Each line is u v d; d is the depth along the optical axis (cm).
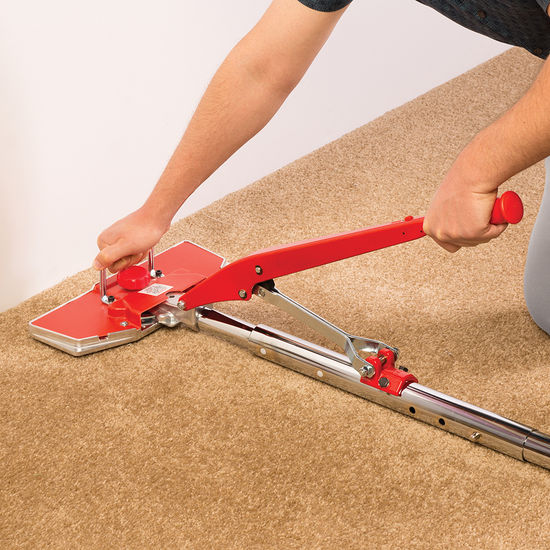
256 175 187
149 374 124
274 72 114
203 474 106
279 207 173
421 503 102
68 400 119
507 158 86
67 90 147
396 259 153
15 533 98
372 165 188
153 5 157
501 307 140
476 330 134
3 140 139
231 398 119
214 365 126
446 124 205
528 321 136
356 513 100
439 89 223
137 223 127
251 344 127
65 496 103
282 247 113
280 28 110
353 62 202
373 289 145
